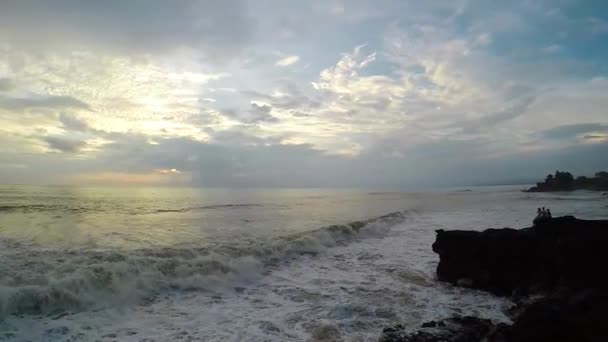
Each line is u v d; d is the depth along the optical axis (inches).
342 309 342.0
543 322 222.7
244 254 522.6
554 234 414.9
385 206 1743.4
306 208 1534.2
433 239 783.1
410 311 342.3
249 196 2605.8
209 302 355.6
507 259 417.1
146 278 377.4
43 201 1334.9
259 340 272.5
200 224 880.9
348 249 657.0
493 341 228.1
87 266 368.8
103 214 1018.1
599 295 248.1
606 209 1327.5
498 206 1676.9
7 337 256.1
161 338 270.8
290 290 402.9
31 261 409.7
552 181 3636.8
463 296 393.4
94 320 296.4
